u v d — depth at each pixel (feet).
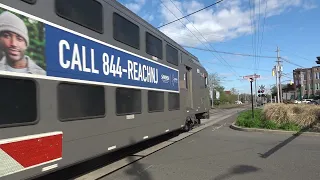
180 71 45.80
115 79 25.75
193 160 30.04
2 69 14.98
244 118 68.23
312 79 302.66
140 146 38.42
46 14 18.10
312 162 28.58
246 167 26.76
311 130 52.21
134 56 29.78
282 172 24.94
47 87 17.81
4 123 14.99
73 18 20.58
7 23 15.37
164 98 38.19
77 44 20.84
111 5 25.80
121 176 24.35
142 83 31.42
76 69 20.56
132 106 28.91
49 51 18.15
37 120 16.93
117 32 26.58
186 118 48.47
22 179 15.69
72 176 24.22
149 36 33.96
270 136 47.85
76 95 20.43
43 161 17.13
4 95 15.07
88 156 21.48
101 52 23.79
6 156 14.84
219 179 23.06
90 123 21.85
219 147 37.55
